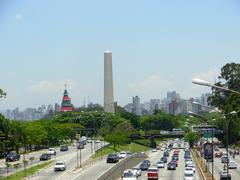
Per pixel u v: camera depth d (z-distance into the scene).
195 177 113.25
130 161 149.88
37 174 118.75
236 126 198.50
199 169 132.25
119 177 121.06
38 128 197.50
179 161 177.12
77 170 123.75
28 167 135.50
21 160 156.75
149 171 113.75
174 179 111.88
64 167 125.75
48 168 132.50
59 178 106.94
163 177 116.81
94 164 139.25
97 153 191.12
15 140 172.50
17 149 174.12
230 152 187.75
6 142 164.75
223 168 126.81
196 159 169.88
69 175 112.00
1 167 135.88
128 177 108.06
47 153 164.25
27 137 184.00
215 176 112.25
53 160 156.75
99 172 113.94
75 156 172.25
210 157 102.50
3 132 164.12
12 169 131.12
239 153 193.12
